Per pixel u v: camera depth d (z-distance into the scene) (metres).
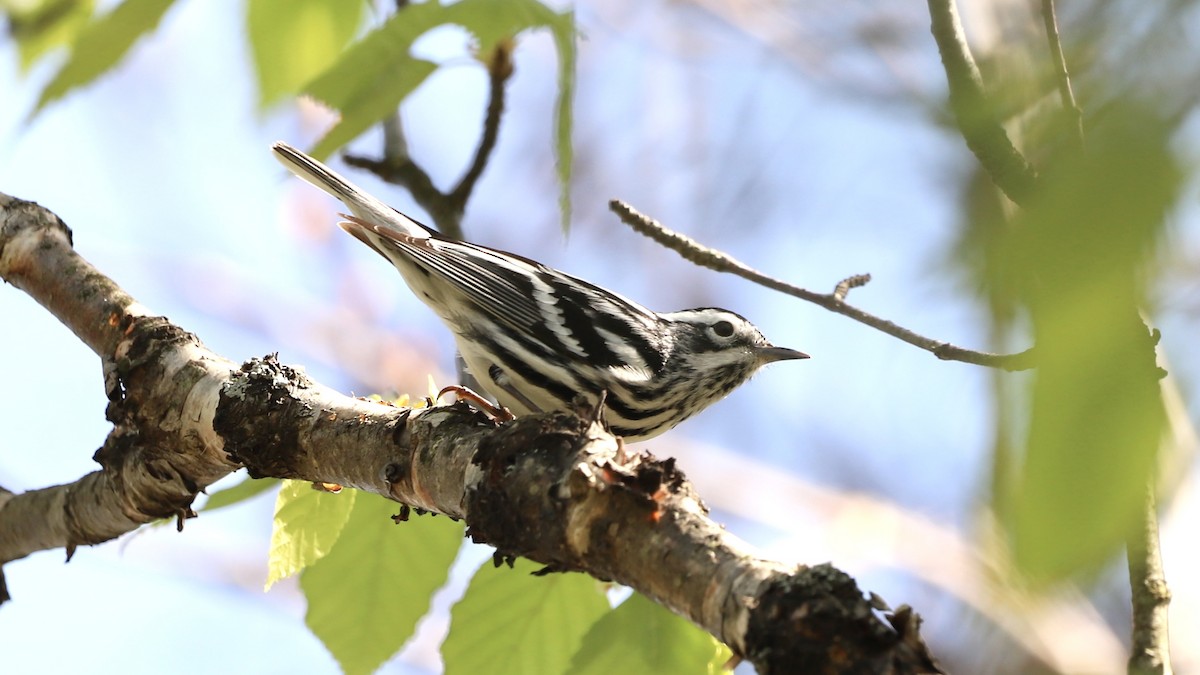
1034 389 2.75
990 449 3.01
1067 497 2.74
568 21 7.70
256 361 8.09
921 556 18.77
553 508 6.10
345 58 7.81
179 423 8.12
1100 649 17.08
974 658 17.34
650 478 5.96
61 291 8.91
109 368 8.45
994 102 3.85
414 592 8.33
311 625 8.34
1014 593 3.07
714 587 5.41
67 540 9.36
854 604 4.94
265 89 9.27
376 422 7.55
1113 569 2.77
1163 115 2.48
